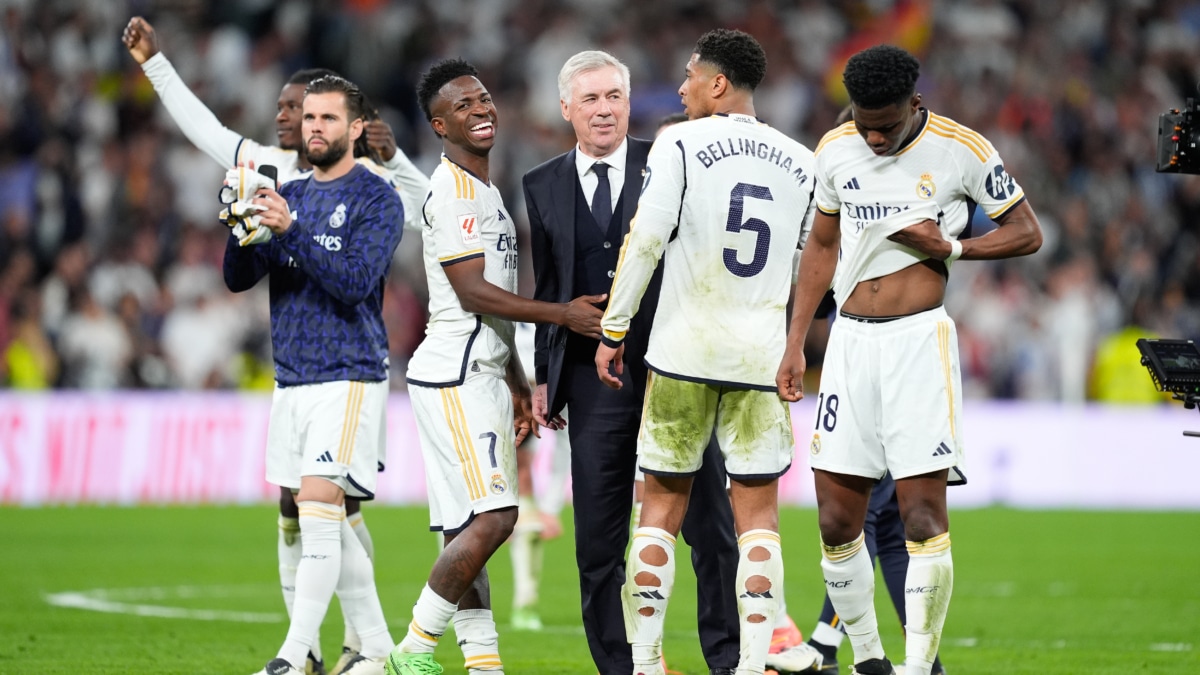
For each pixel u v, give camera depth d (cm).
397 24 8262
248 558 4228
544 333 2272
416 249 6912
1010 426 6159
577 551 2217
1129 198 7844
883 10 8719
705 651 2264
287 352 2255
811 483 6047
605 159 2202
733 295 2005
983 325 6931
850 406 2039
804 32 8619
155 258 6800
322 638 2970
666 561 2016
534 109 8081
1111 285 7331
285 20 8169
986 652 2828
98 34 7888
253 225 2125
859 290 2034
